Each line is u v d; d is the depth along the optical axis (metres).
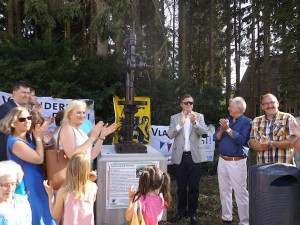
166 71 9.73
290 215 2.94
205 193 6.38
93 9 9.34
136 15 9.61
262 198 3.00
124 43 4.74
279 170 3.01
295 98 12.95
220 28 19.98
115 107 7.03
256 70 20.97
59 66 7.82
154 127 7.34
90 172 3.09
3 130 3.07
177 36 17.34
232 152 4.42
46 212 3.22
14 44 7.95
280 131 3.96
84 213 2.88
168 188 3.23
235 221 4.85
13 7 10.88
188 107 4.55
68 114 3.49
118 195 4.32
